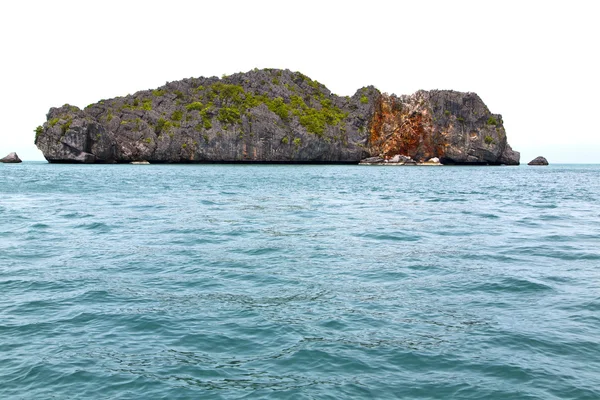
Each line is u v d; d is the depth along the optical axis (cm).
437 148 15538
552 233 2177
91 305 1083
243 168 11106
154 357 818
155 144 13788
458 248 1784
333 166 13512
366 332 926
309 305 1088
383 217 2750
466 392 699
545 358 807
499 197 4372
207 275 1355
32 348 852
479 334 913
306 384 724
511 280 1301
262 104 14938
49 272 1383
